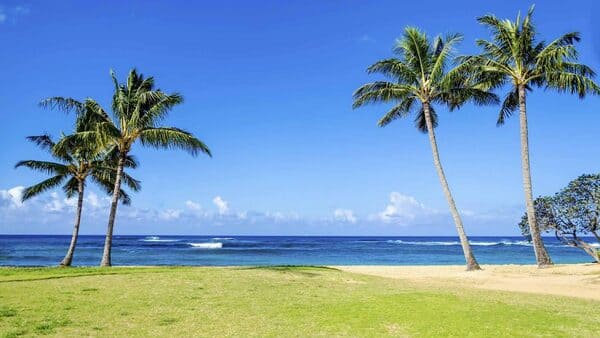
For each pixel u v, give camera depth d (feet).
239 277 54.60
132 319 31.30
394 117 99.40
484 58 84.53
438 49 91.86
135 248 279.69
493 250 275.59
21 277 52.90
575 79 77.92
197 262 176.45
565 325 31.48
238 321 31.40
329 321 31.63
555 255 225.97
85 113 85.46
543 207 93.35
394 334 28.30
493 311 35.63
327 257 213.66
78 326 28.91
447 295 43.88
